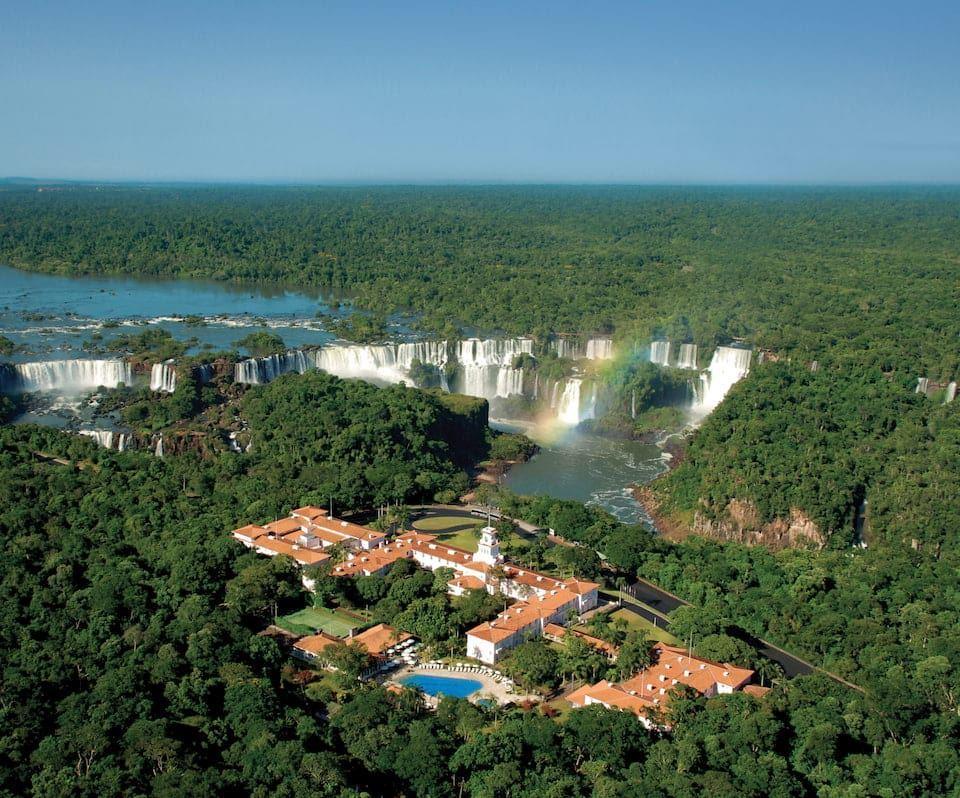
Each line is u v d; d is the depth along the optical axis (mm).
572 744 179000
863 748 190000
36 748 171875
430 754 172000
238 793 163125
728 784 165000
